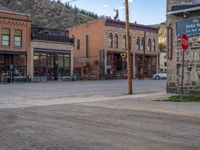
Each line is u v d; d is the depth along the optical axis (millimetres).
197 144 8508
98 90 30766
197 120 12430
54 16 115562
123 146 8250
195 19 22750
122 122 11859
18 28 55656
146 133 9875
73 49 66312
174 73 24281
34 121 12086
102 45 67688
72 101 20016
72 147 8172
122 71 69938
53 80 59812
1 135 9570
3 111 15055
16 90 31078
